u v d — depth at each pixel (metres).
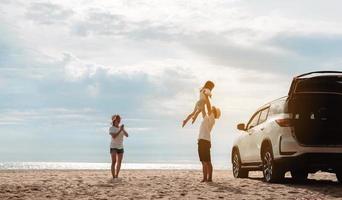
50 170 24.44
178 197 10.38
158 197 10.41
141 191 11.51
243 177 15.77
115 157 15.46
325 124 12.35
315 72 12.69
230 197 10.30
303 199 10.02
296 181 14.18
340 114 12.45
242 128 15.38
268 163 13.31
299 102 12.55
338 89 12.94
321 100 12.46
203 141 13.62
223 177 16.42
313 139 12.35
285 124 12.56
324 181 14.59
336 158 12.26
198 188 11.98
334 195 10.61
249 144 14.80
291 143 12.41
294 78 12.70
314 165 12.37
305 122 12.41
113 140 15.48
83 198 10.34
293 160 12.39
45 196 10.67
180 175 18.23
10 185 12.98
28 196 10.68
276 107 13.45
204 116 13.66
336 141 12.34
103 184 13.27
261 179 15.12
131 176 17.30
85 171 23.17
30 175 17.94
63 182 14.06
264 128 13.69
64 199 10.20
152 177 16.34
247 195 10.60
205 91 13.57
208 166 13.70
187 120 13.52
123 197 10.45
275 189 11.66
